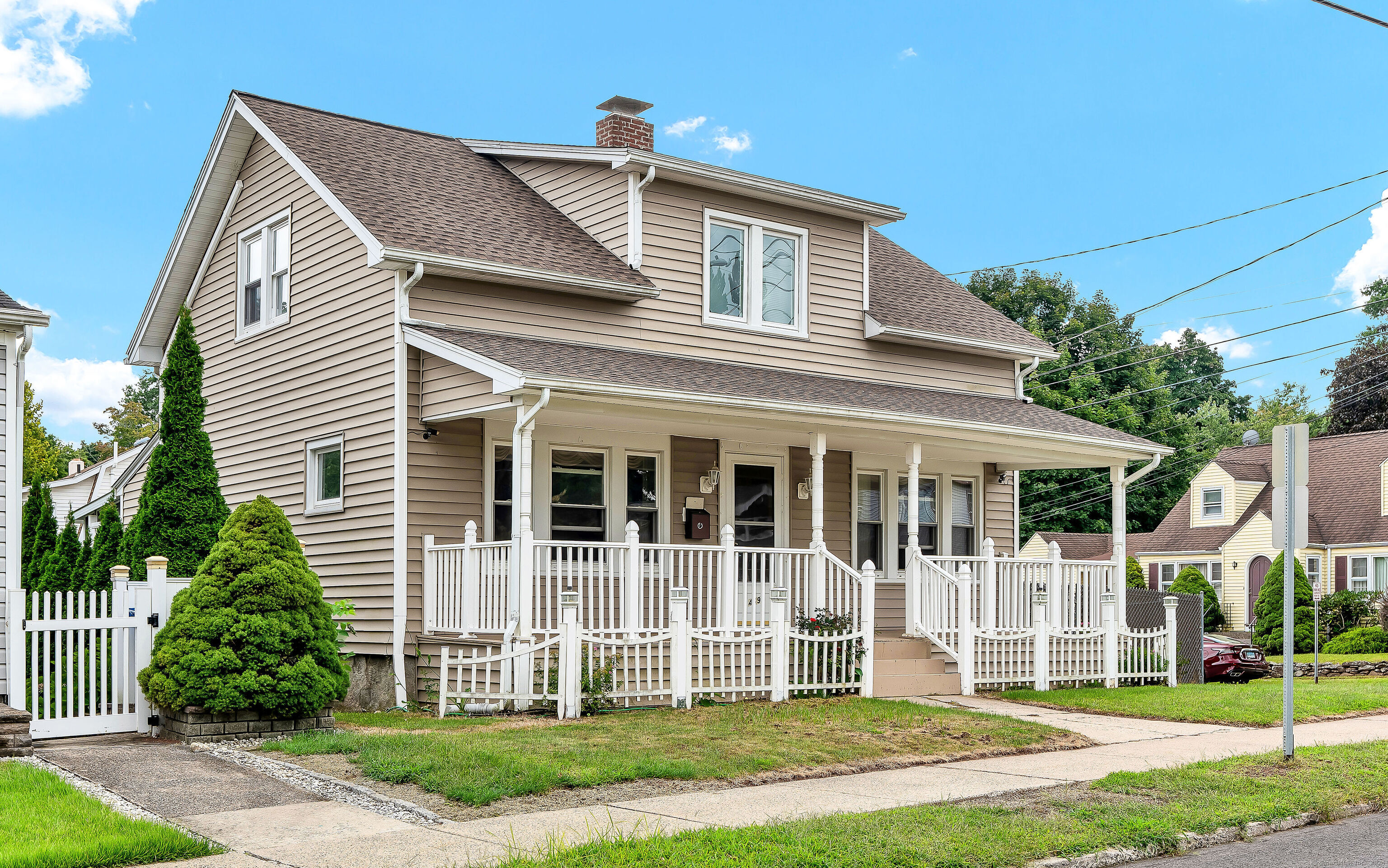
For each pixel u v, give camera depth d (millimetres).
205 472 16344
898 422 17375
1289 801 9688
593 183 19172
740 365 19000
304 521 18156
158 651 12250
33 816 8430
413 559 16188
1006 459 21328
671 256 18688
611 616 14805
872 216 20672
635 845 7895
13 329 12898
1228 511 45312
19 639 12094
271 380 19391
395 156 19609
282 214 19344
